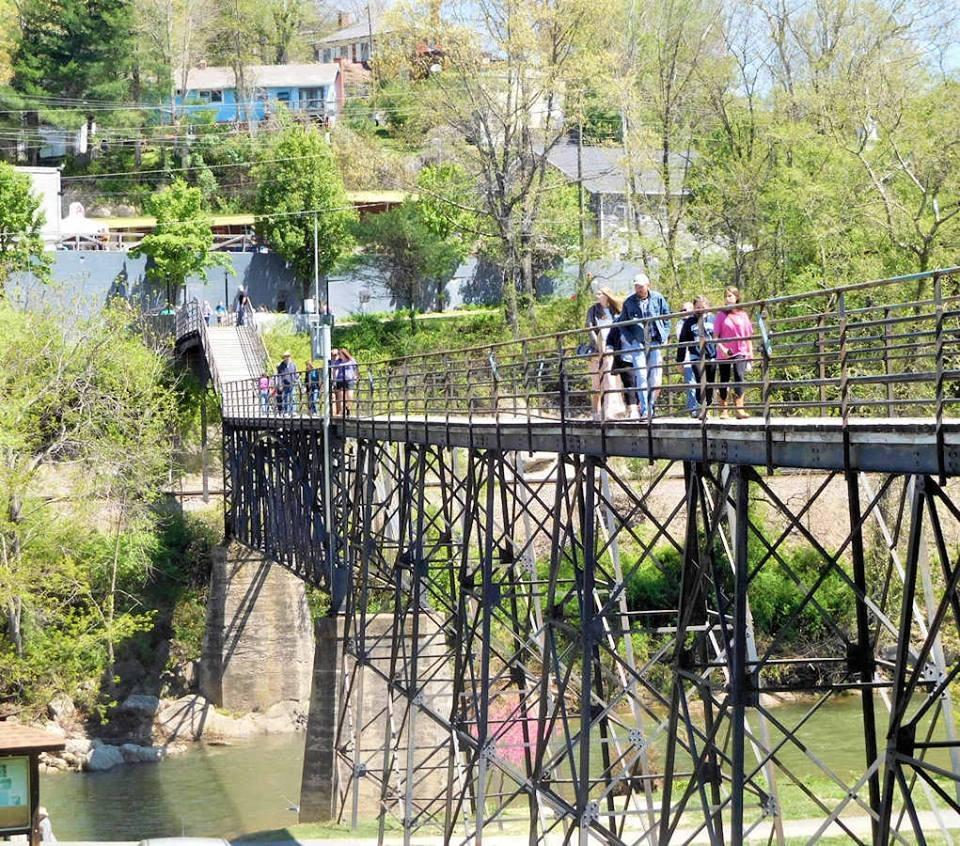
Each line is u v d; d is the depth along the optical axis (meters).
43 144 115.44
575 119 75.12
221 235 94.12
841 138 56.75
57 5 114.81
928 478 13.52
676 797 33.16
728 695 16.77
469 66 74.88
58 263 85.00
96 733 52.53
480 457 26.31
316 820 36.56
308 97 131.25
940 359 13.09
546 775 26.30
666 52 76.06
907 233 49.97
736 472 16.94
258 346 71.94
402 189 94.00
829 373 41.56
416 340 82.00
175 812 42.97
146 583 59.94
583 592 20.77
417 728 38.56
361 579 36.84
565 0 72.62
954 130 51.34
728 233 65.25
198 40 132.88
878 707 46.72
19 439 49.09
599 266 79.19
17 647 47.38
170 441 73.12
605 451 20.27
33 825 26.75
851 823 29.78
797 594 50.97
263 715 55.34
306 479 41.69
